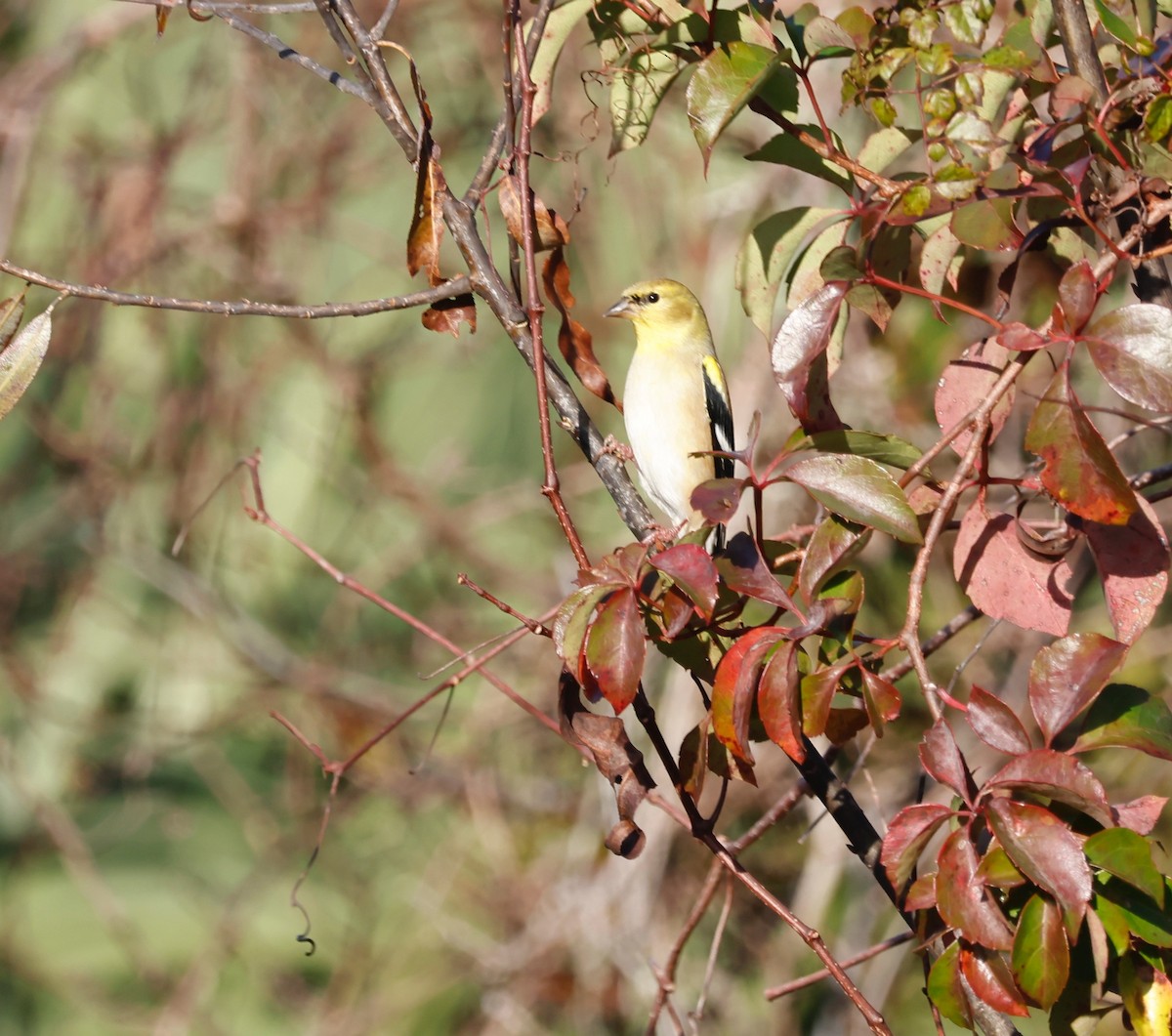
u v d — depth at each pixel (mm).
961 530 4762
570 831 13781
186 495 14445
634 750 4797
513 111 5441
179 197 15359
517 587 14047
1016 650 10945
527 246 4945
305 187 14461
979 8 4582
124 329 14406
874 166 5418
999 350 4980
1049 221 4906
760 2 5473
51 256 14094
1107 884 3850
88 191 13789
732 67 4832
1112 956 3984
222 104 13961
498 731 13859
